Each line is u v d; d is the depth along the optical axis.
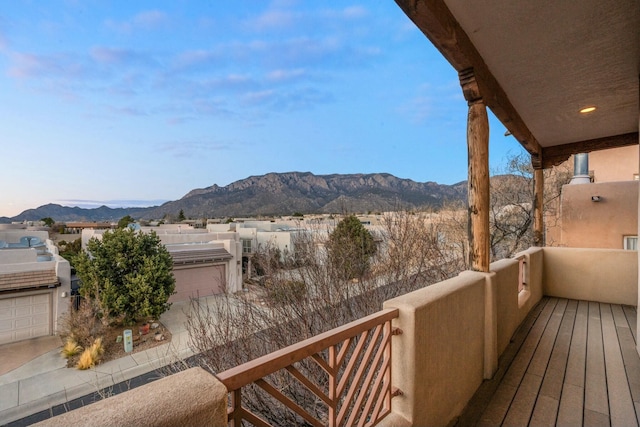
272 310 3.79
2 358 7.67
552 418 2.04
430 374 1.76
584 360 2.88
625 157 10.36
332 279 4.36
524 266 4.52
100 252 9.43
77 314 8.57
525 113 3.99
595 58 2.69
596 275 5.00
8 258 10.48
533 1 2.00
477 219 2.70
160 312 9.55
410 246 5.41
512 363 2.83
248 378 0.95
